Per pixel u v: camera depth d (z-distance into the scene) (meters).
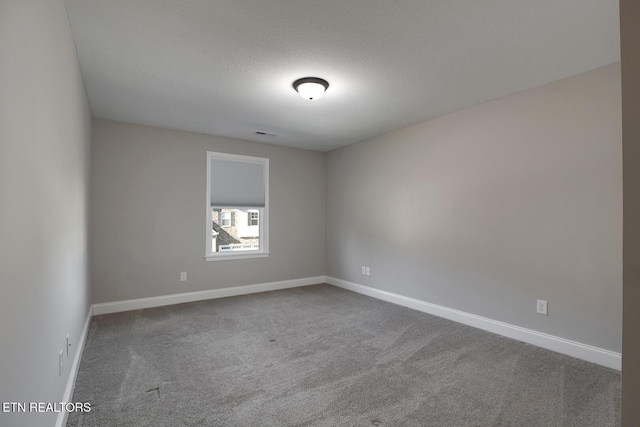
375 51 2.47
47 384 1.53
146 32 2.23
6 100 0.96
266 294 5.06
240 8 1.98
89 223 3.68
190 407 2.06
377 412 2.02
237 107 3.67
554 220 2.95
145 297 4.32
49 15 1.52
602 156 2.67
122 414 1.98
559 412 2.01
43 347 1.45
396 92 3.23
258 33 2.25
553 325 2.95
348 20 2.10
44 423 1.47
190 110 3.77
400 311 4.15
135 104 3.58
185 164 4.64
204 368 2.59
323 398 2.17
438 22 2.11
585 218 2.76
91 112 3.82
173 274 4.53
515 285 3.22
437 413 2.01
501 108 3.35
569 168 2.85
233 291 4.99
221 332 3.39
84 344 2.97
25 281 1.18
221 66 2.71
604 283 2.65
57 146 1.75
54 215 1.68
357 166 5.27
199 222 4.74
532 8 1.97
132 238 4.25
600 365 2.64
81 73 2.81
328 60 2.60
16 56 1.04
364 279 5.10
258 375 2.48
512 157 3.26
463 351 2.93
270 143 5.37
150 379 2.40
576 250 2.81
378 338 3.24
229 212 5.20
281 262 5.49
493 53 2.49
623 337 0.98
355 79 2.94
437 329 3.49
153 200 4.40
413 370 2.57
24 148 1.15
